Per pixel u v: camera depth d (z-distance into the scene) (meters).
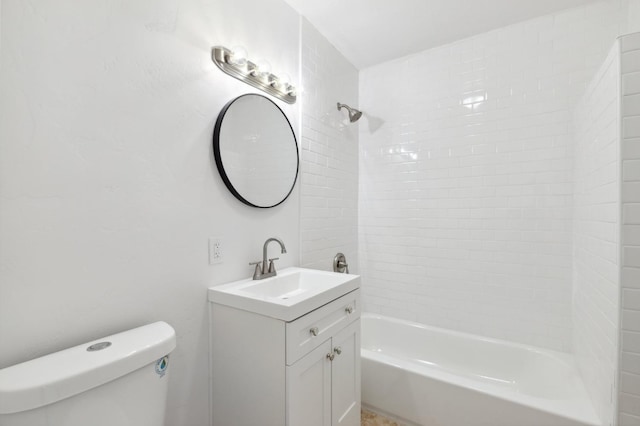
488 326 2.18
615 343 1.18
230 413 1.29
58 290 0.90
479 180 2.21
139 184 1.11
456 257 2.29
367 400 1.87
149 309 1.14
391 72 2.56
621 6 1.79
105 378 0.81
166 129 1.20
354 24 2.09
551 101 1.97
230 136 1.45
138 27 1.11
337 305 1.42
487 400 1.50
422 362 2.30
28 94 0.84
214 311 1.34
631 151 1.14
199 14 1.34
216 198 1.41
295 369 1.13
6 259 0.81
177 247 1.24
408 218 2.49
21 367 0.77
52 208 0.89
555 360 1.85
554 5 1.89
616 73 1.19
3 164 0.80
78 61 0.94
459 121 2.28
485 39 2.18
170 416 1.21
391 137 2.56
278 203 1.76
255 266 1.62
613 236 1.22
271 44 1.75
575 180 1.87
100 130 1.00
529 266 2.04
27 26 0.84
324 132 2.23
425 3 1.88
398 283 2.53
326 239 2.25
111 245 1.03
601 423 1.29
